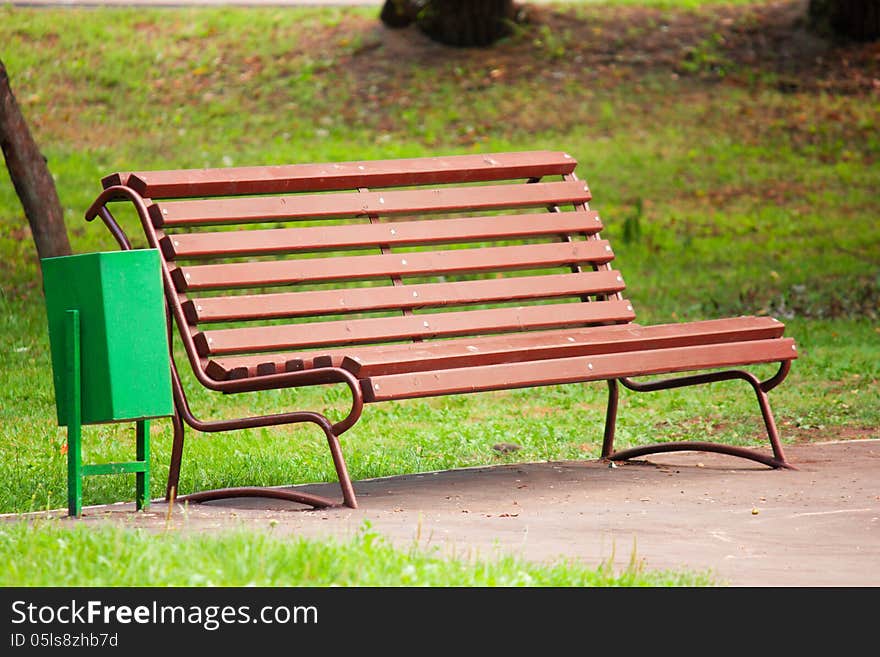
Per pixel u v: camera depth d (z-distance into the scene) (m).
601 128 37.38
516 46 41.81
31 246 28.05
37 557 7.73
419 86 39.25
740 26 43.22
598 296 13.99
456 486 11.73
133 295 9.98
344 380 10.27
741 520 9.93
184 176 11.79
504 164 13.57
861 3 41.97
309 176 12.40
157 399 10.09
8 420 16.23
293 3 45.50
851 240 31.81
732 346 12.31
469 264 12.84
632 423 16.70
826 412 16.81
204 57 40.22
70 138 34.75
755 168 35.59
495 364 11.02
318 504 10.55
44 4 43.09
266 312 11.55
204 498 11.14
